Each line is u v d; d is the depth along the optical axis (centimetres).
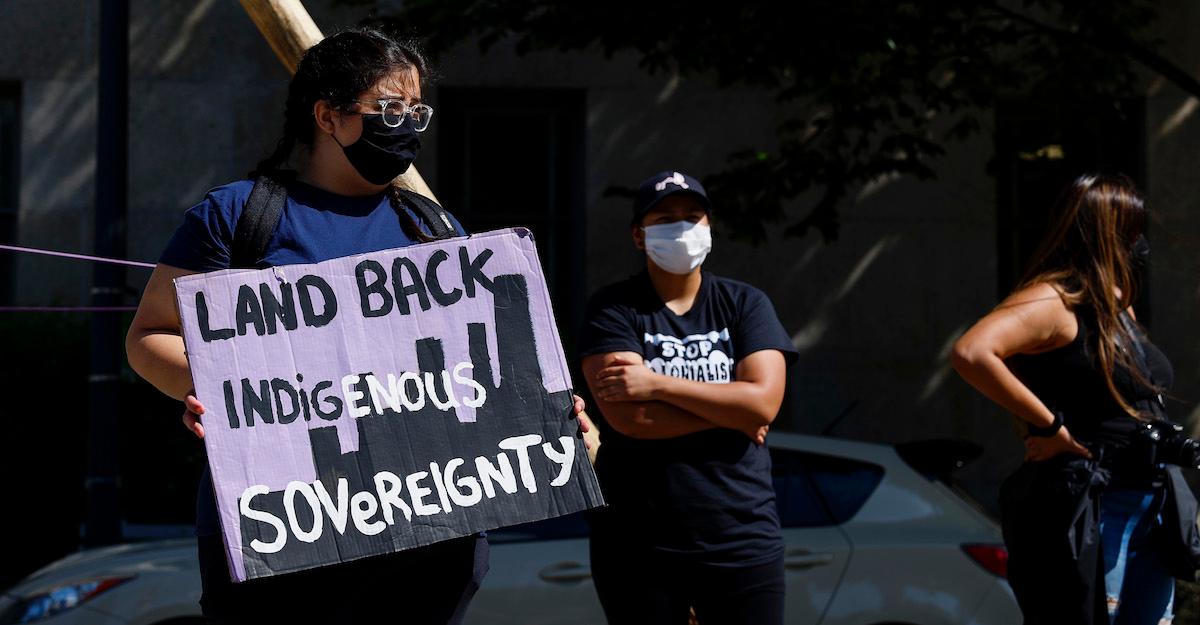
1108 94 884
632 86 1076
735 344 381
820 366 1073
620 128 1075
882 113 841
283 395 244
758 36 756
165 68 1061
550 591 523
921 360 1080
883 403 1077
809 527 538
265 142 1065
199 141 1060
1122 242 356
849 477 554
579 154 1094
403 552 256
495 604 520
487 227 1093
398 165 256
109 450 720
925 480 556
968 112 965
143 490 858
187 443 860
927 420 1080
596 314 381
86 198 1056
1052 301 351
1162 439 344
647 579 359
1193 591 571
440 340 254
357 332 250
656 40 775
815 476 552
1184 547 342
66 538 904
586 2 764
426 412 251
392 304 253
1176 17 1076
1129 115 1100
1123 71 880
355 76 251
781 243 1074
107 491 718
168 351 250
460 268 257
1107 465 345
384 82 253
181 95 1061
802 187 845
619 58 1074
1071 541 340
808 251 1076
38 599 543
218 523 253
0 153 1077
